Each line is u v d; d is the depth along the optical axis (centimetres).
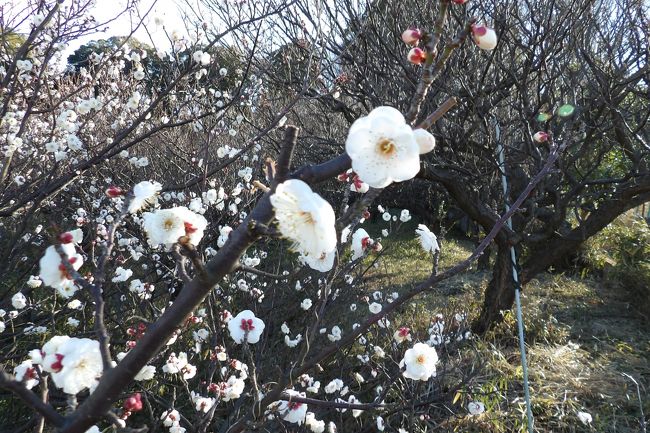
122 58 500
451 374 413
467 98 446
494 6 430
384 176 88
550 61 480
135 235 448
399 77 469
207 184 442
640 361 470
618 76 446
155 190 111
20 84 304
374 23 475
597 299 633
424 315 532
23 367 119
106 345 93
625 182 472
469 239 1062
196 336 295
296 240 85
